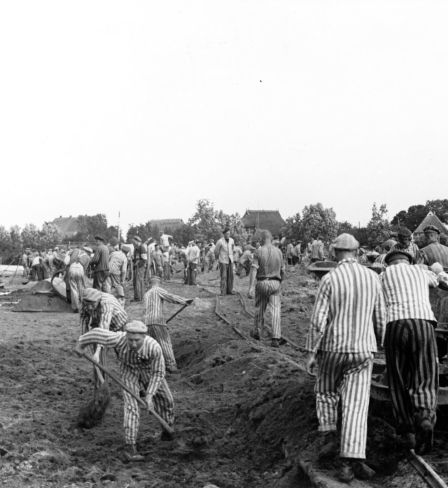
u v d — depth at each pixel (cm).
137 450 782
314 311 604
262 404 855
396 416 609
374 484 586
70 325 1748
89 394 1044
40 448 762
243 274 3175
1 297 2534
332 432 655
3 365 1205
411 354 610
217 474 704
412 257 682
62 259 3216
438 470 577
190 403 976
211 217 6091
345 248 624
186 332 1588
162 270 2867
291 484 630
